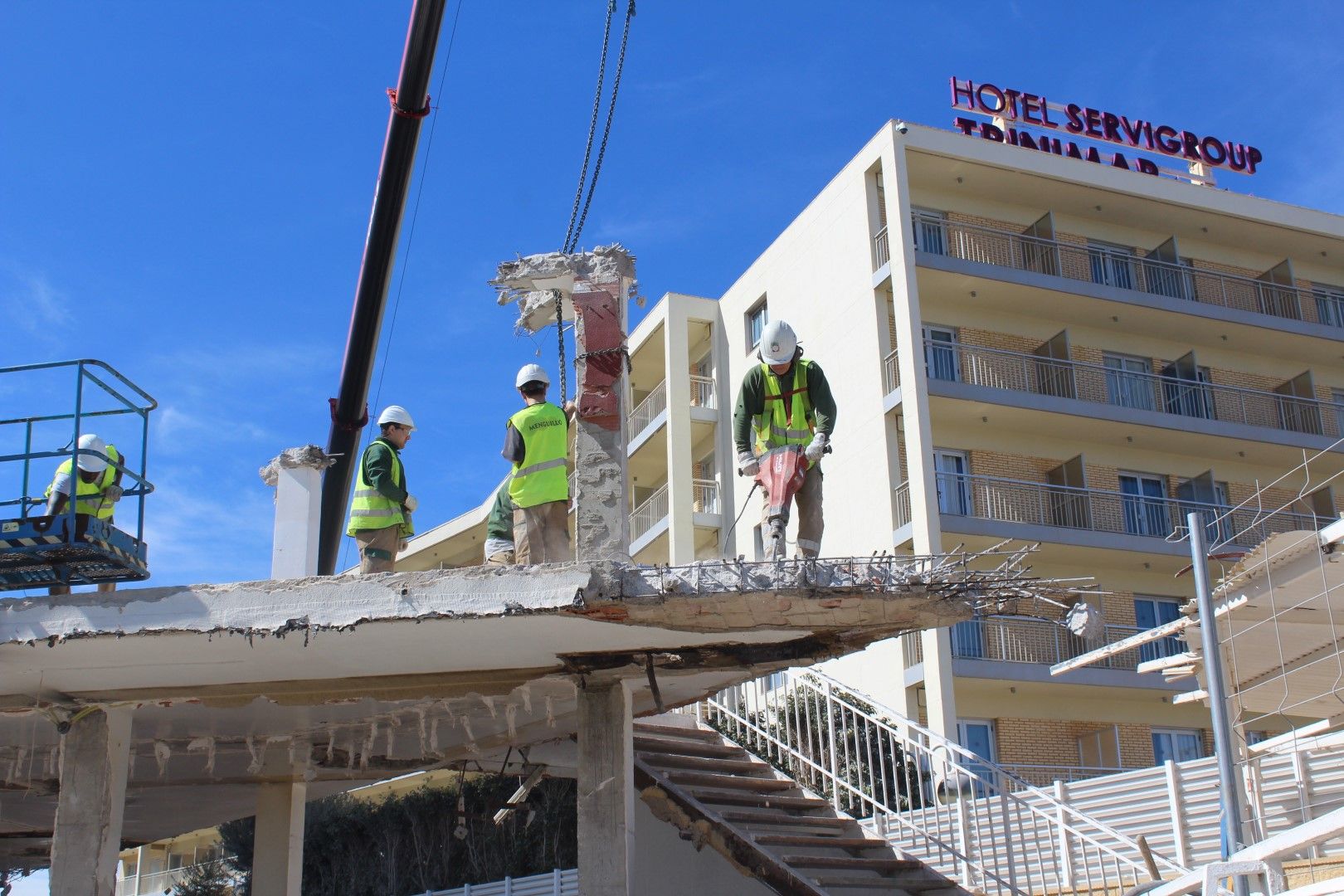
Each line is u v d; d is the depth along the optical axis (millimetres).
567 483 10000
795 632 8992
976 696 25750
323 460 10492
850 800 13078
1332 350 31688
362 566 10406
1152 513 29000
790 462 9203
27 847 16688
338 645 8867
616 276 9492
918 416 25969
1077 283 28734
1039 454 28609
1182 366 30875
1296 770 12102
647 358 35594
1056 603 8203
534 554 9812
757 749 14383
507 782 25312
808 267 30656
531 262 9609
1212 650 10227
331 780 13969
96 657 9016
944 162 28625
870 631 8961
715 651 9422
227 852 30734
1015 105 31516
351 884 27141
